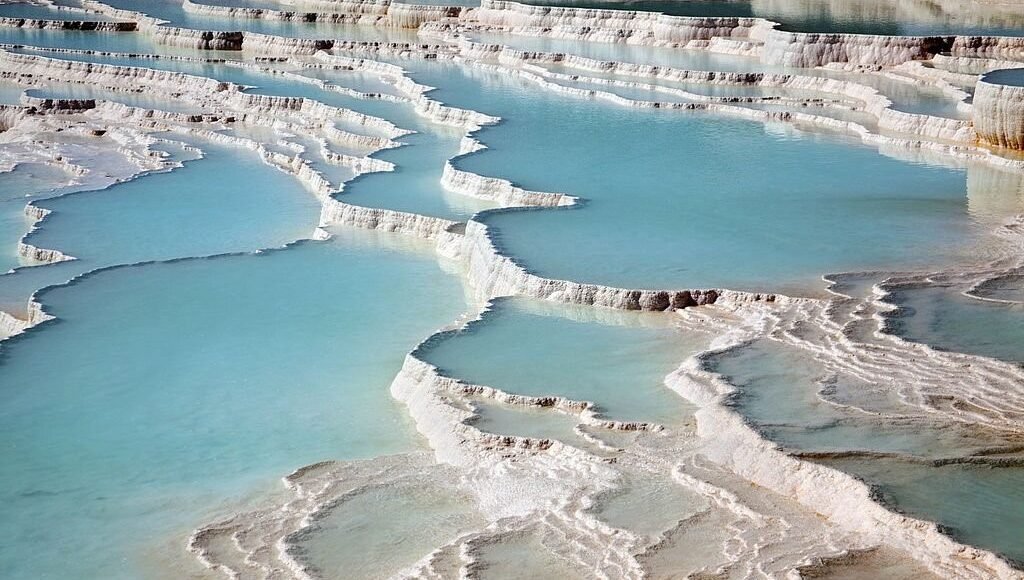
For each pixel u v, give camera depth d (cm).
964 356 1049
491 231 1527
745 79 2650
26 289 1630
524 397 1079
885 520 786
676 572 771
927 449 883
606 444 976
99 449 1100
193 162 2414
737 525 827
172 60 3516
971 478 836
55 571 897
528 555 823
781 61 2833
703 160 1923
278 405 1184
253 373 1266
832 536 793
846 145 2044
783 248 1438
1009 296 1218
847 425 934
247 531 935
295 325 1405
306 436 1115
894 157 1942
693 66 2830
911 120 2109
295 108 2780
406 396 1175
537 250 1448
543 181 1788
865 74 2658
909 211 1595
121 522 967
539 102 2523
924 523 770
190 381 1248
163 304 1488
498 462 991
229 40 3709
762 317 1222
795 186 1747
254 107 2844
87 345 1354
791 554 771
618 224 1554
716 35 3200
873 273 1324
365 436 1109
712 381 1053
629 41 3353
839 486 836
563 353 1190
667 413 1030
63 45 3822
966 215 1570
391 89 2900
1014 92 1883
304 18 4128
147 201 2103
